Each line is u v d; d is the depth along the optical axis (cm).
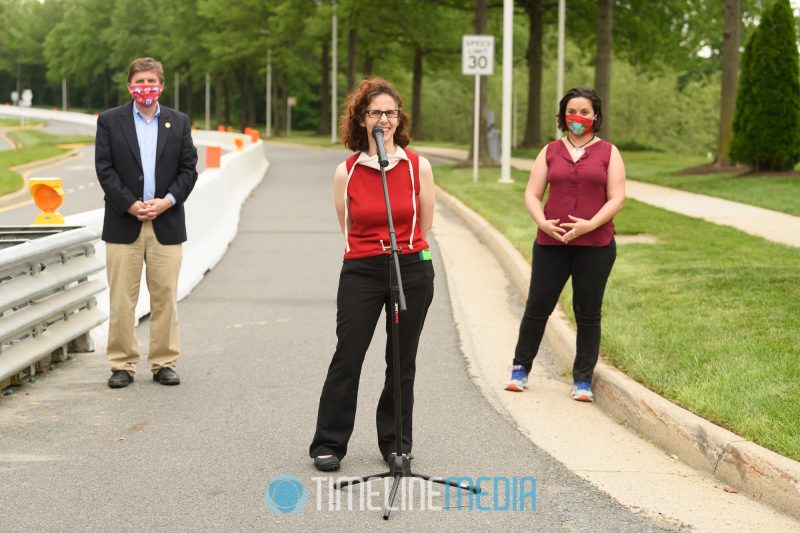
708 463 1045
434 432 1195
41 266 1384
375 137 965
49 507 934
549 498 969
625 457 1103
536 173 1355
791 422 1050
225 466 1059
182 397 1342
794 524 901
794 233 2780
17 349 1334
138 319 1844
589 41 8694
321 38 13500
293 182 5316
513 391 1390
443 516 919
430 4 8250
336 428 1051
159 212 1380
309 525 894
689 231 2794
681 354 1374
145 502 949
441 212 3791
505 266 2481
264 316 1905
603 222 1298
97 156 1377
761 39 4444
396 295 988
